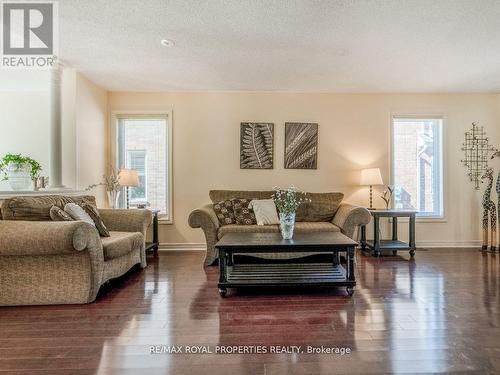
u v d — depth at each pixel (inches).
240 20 104.7
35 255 97.0
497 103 187.5
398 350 70.1
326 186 186.4
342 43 122.1
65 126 149.0
